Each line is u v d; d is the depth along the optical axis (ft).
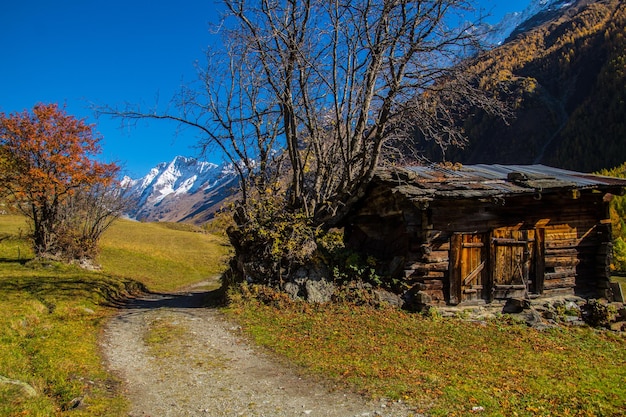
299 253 53.72
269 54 53.62
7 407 22.57
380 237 58.59
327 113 58.90
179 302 70.85
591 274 58.65
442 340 40.98
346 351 36.60
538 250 55.21
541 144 412.77
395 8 50.65
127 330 46.24
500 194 49.24
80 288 71.36
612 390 30.04
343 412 25.00
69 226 114.93
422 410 24.94
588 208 58.49
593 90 422.82
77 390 27.04
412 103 48.49
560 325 50.62
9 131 95.14
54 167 100.68
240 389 28.91
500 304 52.54
